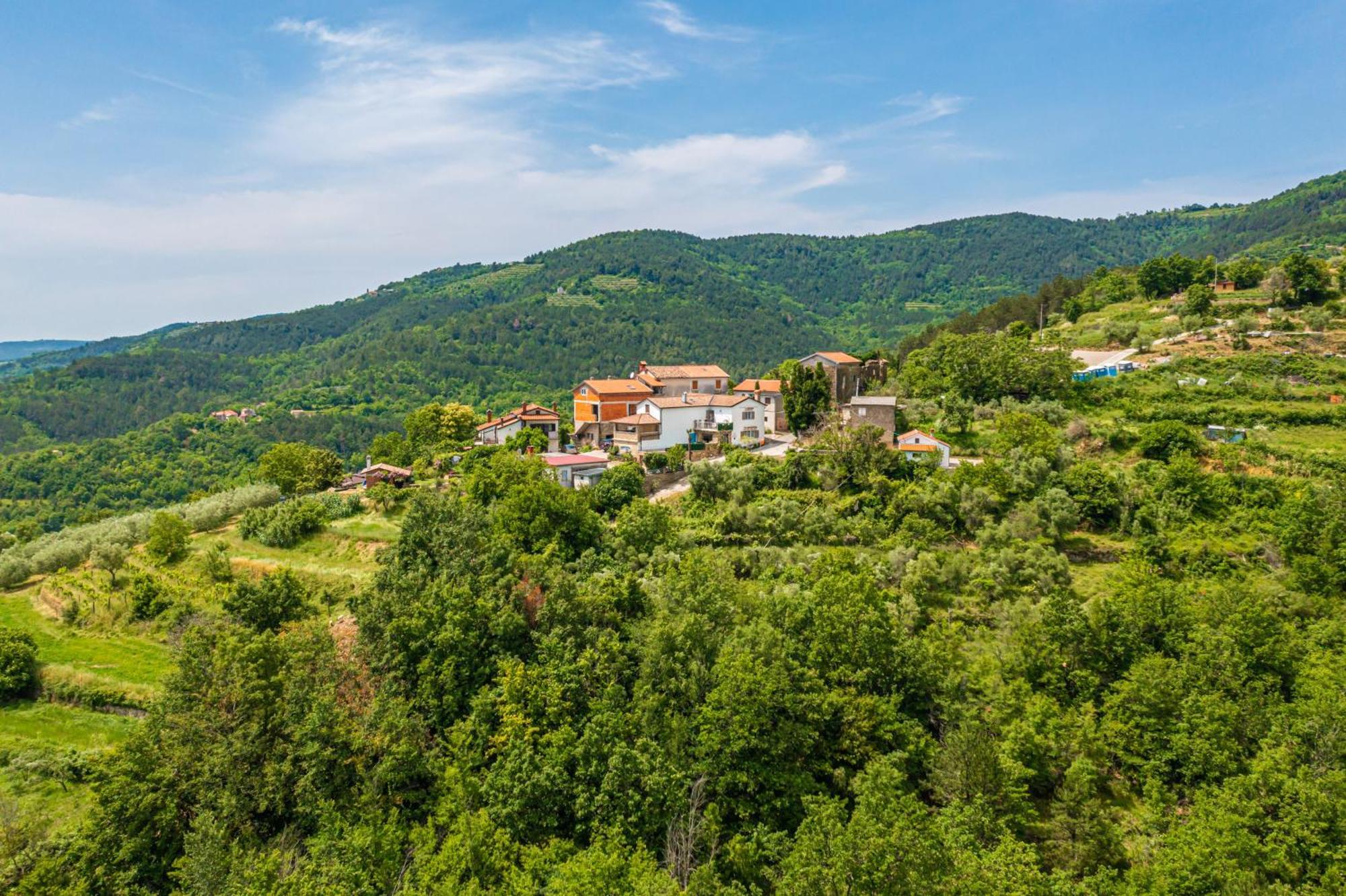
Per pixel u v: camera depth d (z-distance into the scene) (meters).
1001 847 37.47
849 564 66.94
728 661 46.66
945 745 45.81
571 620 51.78
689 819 39.53
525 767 40.66
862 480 83.12
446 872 35.03
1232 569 68.88
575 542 70.06
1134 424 99.31
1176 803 45.97
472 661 49.12
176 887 38.88
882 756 43.28
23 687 60.50
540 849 38.44
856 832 33.03
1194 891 36.62
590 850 36.38
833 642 49.59
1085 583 68.69
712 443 105.69
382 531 83.44
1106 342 138.75
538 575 56.34
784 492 83.50
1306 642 56.28
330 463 111.38
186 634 51.91
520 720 43.66
